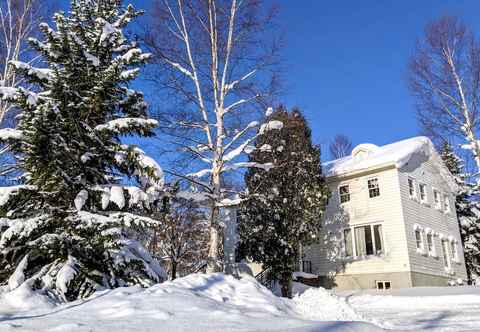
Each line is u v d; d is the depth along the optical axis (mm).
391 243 19906
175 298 6059
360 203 21562
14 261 7770
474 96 20391
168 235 18516
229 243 17219
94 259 7934
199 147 12102
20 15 15047
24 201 7820
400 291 15898
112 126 8383
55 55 8883
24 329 4301
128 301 5766
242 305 6773
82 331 4270
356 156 24641
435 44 21469
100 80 8555
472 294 12703
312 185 16906
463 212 28609
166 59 11992
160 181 8336
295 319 5668
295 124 16906
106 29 9570
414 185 21781
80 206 7617
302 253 21000
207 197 11516
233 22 12883
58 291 7074
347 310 7617
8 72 14078
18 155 9352
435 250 21438
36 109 7559
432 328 6812
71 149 8164
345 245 21594
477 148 19906
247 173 16312
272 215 16344
